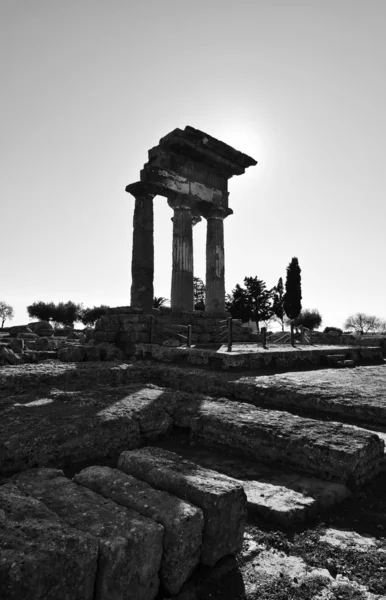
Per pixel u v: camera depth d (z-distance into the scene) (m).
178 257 20.14
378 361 15.01
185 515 2.93
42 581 2.23
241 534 3.28
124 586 2.57
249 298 65.25
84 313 56.88
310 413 7.39
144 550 2.70
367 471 4.88
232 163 22.09
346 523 3.95
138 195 19.47
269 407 7.93
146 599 2.71
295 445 5.09
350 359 14.25
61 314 63.44
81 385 8.99
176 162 20.38
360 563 3.20
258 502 4.02
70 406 6.23
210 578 2.98
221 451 5.79
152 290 19.14
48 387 8.41
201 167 21.55
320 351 13.25
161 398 6.88
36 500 3.09
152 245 19.38
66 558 2.36
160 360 13.10
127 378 9.84
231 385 8.59
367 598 2.76
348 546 3.45
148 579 2.72
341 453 4.72
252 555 3.29
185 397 7.15
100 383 9.30
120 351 15.12
